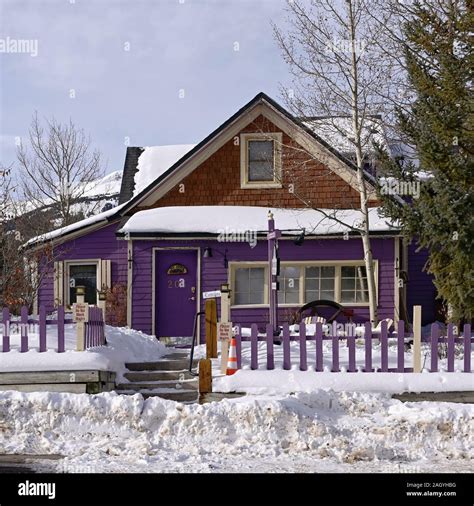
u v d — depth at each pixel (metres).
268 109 23.55
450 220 17.61
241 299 22.58
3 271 19.95
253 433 10.72
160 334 22.66
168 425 10.91
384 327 12.88
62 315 13.12
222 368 13.15
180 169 24.05
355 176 23.08
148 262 22.77
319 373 12.56
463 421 10.81
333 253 22.47
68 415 11.10
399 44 21.22
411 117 19.86
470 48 18.20
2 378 12.74
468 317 17.81
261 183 23.77
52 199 41.09
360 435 10.80
